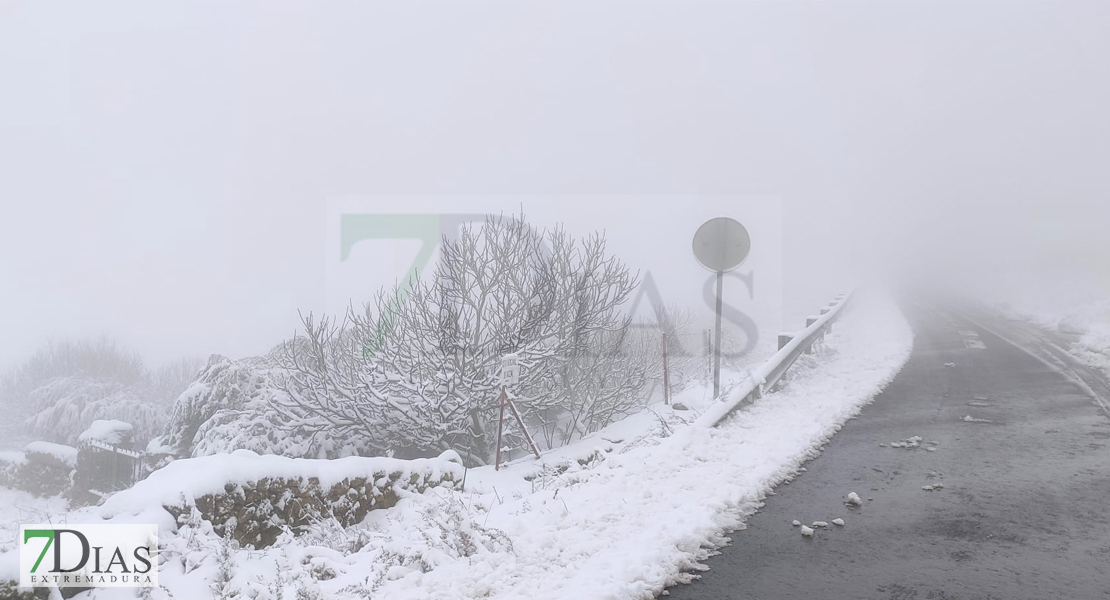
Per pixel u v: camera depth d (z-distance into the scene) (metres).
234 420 9.63
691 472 6.98
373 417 9.59
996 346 15.50
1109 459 6.88
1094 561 4.71
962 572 4.64
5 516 9.66
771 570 4.82
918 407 9.69
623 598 4.46
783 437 8.15
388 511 6.48
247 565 4.88
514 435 9.91
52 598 4.03
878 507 5.93
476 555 5.08
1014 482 6.36
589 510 6.04
